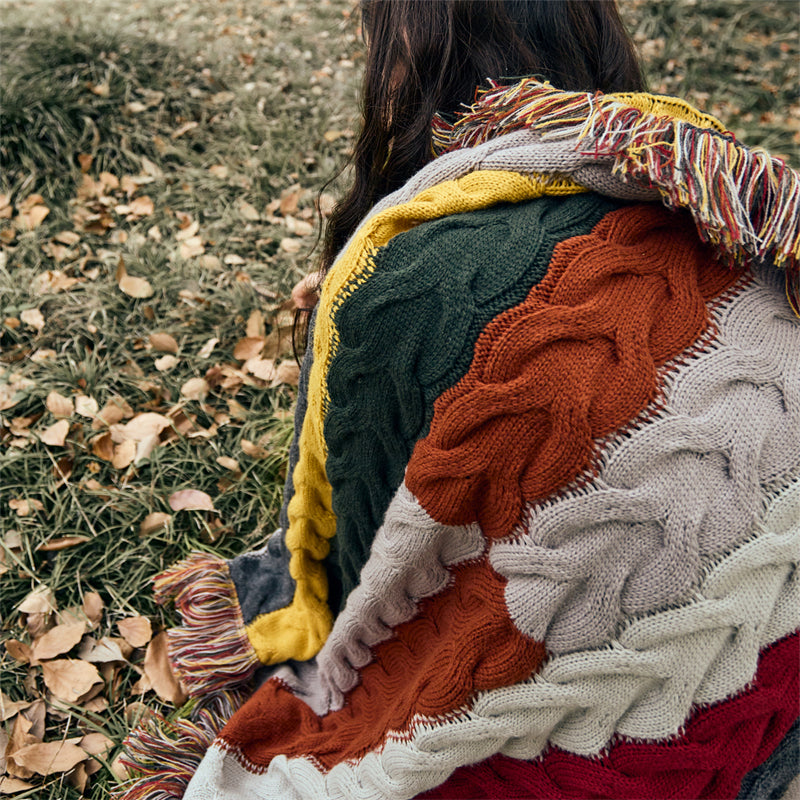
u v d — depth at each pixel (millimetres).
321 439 870
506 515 634
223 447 1794
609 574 607
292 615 1230
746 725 665
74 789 1216
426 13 811
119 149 2645
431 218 706
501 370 620
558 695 648
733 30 3752
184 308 2148
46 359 1938
